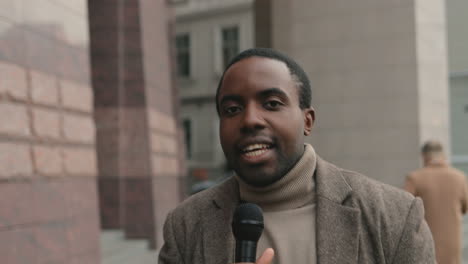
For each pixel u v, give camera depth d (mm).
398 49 9219
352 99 9492
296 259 1270
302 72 1295
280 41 9992
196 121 25781
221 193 1446
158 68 9289
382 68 9320
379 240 1258
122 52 8555
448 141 9938
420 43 9195
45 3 4961
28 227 4430
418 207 1306
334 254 1241
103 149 8461
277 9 10055
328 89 9656
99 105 8477
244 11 24906
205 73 25781
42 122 4789
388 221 1275
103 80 8492
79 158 5402
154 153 8672
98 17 8555
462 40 14242
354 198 1309
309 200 1343
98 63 8516
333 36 9633
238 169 1258
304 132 1326
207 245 1382
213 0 25641
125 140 8492
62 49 5234
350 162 9477
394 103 9227
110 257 7250
